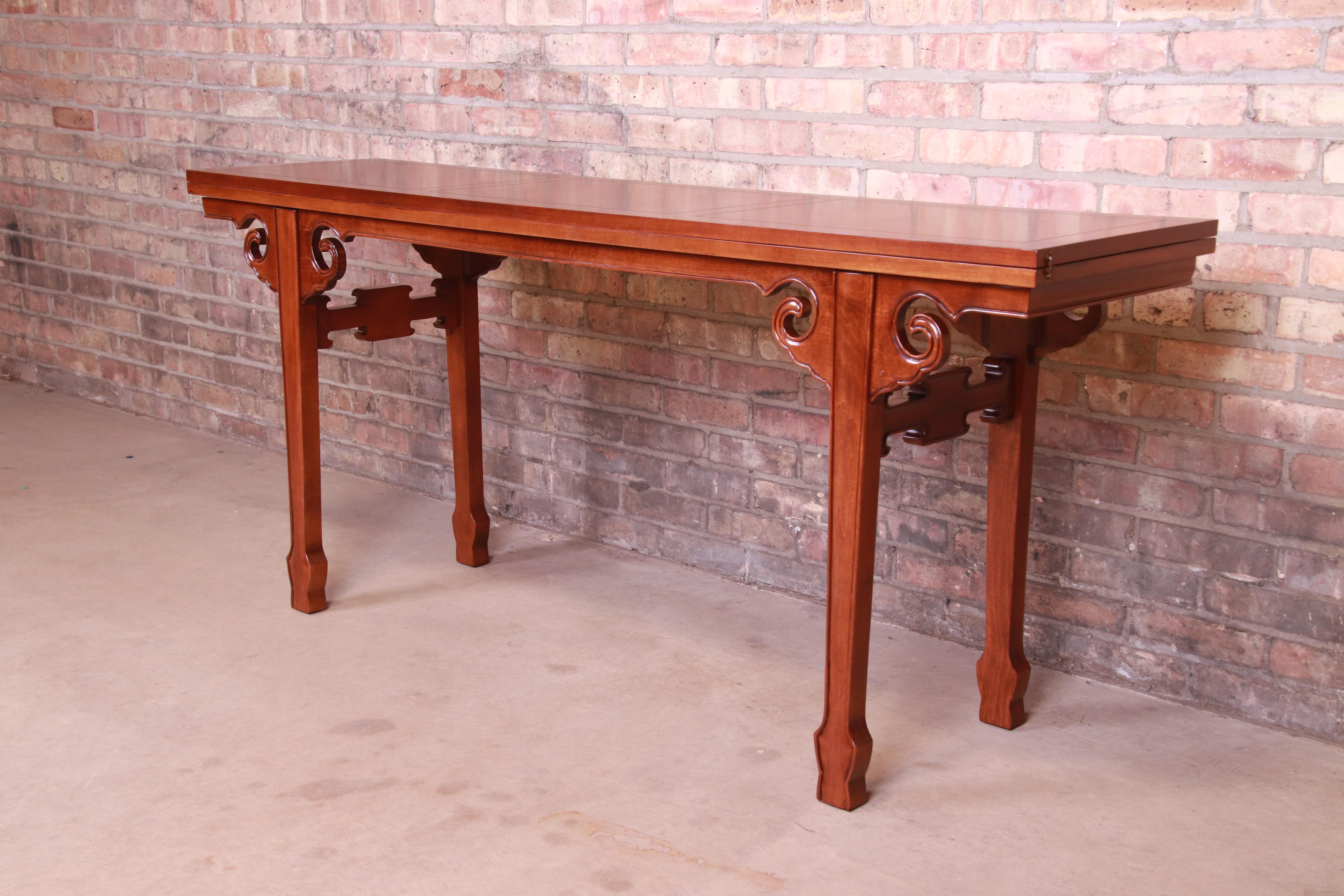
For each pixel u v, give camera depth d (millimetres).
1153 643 2529
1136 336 2428
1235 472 2371
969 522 2719
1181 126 2314
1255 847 2031
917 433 2100
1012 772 2254
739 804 2145
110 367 4645
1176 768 2268
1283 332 2277
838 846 2029
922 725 2420
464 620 2887
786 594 3035
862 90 2678
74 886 1907
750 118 2859
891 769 2262
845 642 2064
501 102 3305
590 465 3346
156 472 3953
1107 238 1840
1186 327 2369
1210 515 2414
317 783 2197
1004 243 1777
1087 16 2375
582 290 3240
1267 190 2250
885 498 2840
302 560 2896
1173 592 2484
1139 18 2318
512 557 3277
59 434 4332
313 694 2525
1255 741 2361
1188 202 2334
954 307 1812
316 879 1925
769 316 2906
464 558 3213
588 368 3283
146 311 4449
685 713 2457
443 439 3672
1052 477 2592
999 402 2246
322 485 3840
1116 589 2555
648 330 3137
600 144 3135
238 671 2625
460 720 2422
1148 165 2363
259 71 3859
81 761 2266
